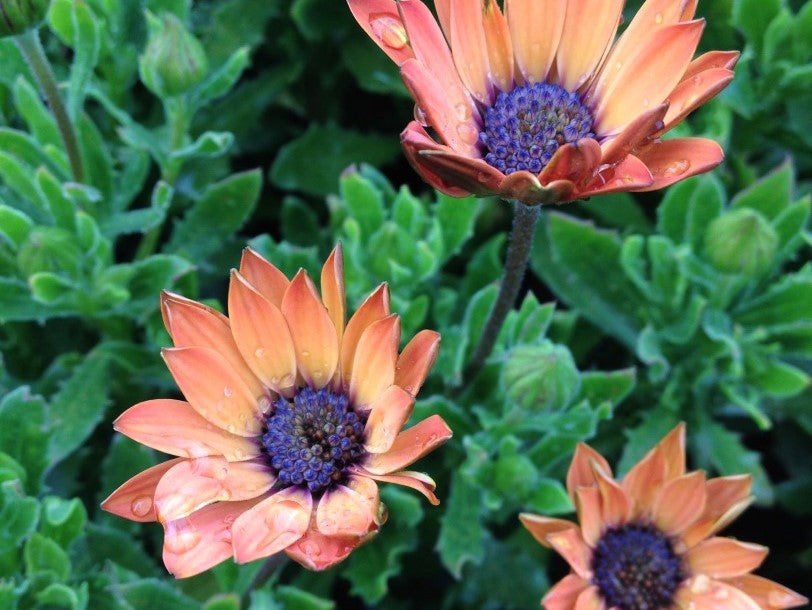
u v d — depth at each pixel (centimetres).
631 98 22
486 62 23
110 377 29
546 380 25
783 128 33
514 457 27
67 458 29
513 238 23
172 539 21
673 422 30
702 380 30
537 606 30
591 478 24
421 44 22
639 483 24
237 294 21
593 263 30
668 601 24
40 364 31
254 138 34
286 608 27
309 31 32
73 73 26
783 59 31
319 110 35
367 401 22
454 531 28
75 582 26
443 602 30
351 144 33
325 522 22
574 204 33
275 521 21
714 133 31
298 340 22
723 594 24
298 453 22
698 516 24
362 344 21
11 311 27
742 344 30
